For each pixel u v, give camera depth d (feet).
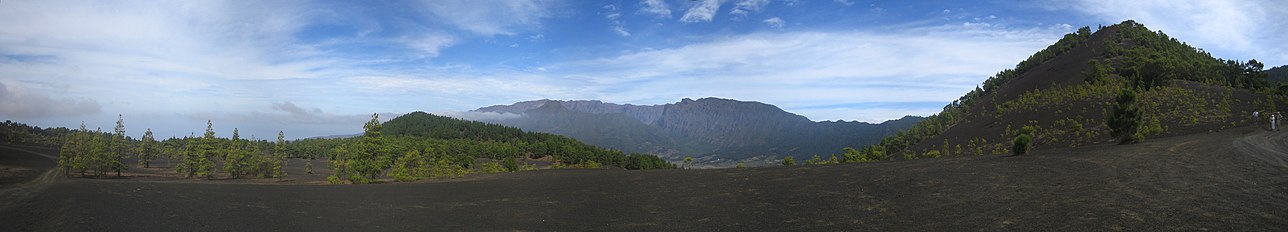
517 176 168.14
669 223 54.29
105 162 187.93
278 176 210.38
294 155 418.10
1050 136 203.41
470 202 77.71
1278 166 71.46
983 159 117.60
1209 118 182.09
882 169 104.32
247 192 95.09
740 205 65.05
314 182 161.48
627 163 379.35
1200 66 296.30
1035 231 42.22
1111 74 316.40
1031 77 455.22
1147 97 229.45
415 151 174.60
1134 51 360.48
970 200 59.41
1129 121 130.41
